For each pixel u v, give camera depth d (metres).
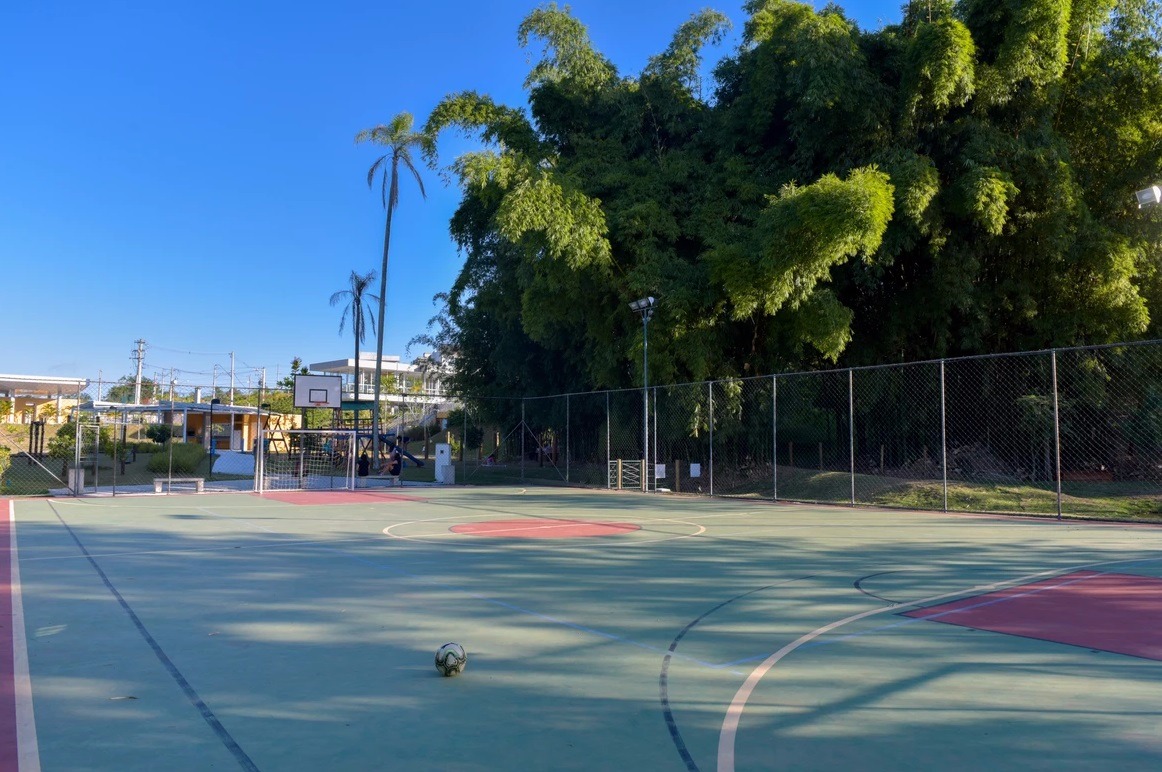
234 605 8.62
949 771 4.09
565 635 7.16
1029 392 25.17
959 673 5.86
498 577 10.30
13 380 37.25
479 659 6.40
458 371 42.53
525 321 28.53
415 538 14.70
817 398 28.28
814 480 24.38
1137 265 24.20
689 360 25.91
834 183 20.11
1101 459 24.73
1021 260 24.05
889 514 18.62
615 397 30.88
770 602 8.52
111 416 45.69
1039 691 5.41
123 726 4.92
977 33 23.03
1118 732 4.62
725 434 26.42
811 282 21.88
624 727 4.82
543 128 30.66
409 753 4.44
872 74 23.23
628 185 26.47
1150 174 23.34
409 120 41.59
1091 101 23.98
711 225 25.28
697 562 11.40
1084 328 24.25
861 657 6.33
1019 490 20.36
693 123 29.27
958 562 11.06
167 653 6.64
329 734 4.76
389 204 41.50
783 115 26.48
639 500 24.12
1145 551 11.91
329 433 35.69
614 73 30.47
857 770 4.12
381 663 6.30
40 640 7.11
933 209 22.48
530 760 4.32
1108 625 7.27
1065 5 21.17
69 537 15.23
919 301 25.11
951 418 26.66
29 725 4.95
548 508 21.39
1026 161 22.41
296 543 14.09
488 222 30.98
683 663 6.22
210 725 4.93
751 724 4.85
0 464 28.81
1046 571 10.23
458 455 55.59
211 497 27.34
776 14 26.75
